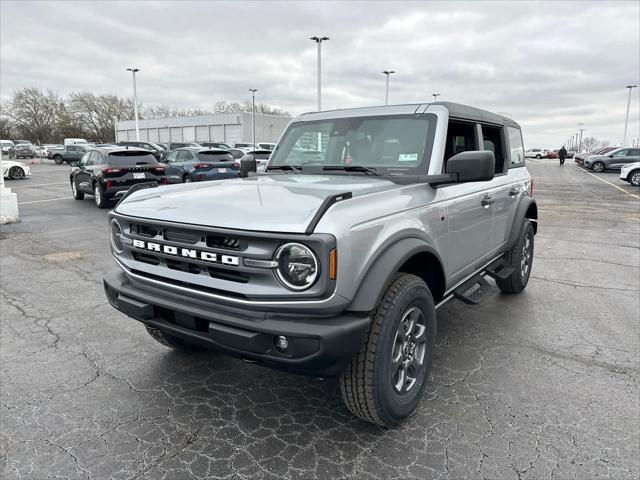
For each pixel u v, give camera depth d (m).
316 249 2.23
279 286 2.32
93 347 4.08
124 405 3.16
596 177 28.36
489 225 4.23
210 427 2.91
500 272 4.83
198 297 2.59
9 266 6.88
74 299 5.39
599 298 5.41
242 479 2.45
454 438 2.78
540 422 2.95
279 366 2.40
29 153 47.34
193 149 16.62
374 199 2.66
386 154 3.51
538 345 4.09
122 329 4.48
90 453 2.66
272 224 2.30
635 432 2.84
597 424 2.92
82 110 85.69
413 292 2.75
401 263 2.60
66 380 3.50
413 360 2.93
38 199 15.46
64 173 28.72
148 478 2.46
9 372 3.62
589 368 3.67
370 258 2.47
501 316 4.80
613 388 3.36
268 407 3.13
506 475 2.47
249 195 2.80
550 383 3.42
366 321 2.41
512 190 4.78
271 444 2.74
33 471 2.51
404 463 2.56
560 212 13.11
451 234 3.42
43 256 7.53
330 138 3.84
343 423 2.94
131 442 2.76
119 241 3.12
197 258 2.53
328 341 2.25
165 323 2.78
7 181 22.92
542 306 5.11
